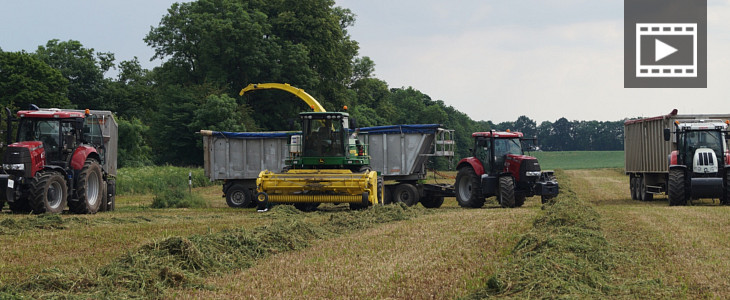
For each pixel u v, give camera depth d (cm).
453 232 1224
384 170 2333
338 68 5453
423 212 1759
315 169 1955
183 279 796
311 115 1972
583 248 948
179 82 5288
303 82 5056
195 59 5253
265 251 1022
